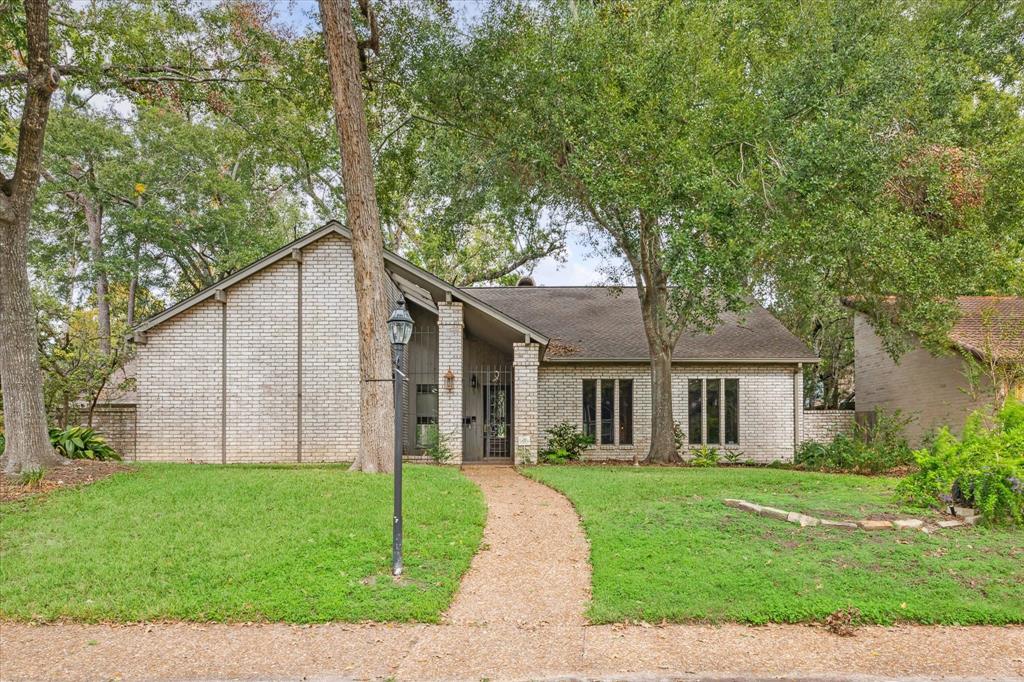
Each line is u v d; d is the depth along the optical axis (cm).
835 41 1397
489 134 1708
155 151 2773
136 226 2727
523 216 1748
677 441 1988
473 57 1606
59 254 2953
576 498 1101
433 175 1734
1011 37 1980
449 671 534
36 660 555
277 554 785
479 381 2106
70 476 1127
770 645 583
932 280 1504
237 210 2895
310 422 1714
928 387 1955
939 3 1834
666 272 1523
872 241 1379
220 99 1748
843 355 2870
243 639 597
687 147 1335
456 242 1984
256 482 1131
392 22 1677
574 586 730
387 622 635
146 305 3541
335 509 974
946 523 908
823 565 751
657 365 1808
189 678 522
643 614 640
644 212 1491
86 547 806
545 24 1533
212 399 1712
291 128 2169
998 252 1608
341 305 1736
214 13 1588
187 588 694
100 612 643
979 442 988
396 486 758
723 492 1139
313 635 606
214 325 1727
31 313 1187
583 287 2591
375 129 2088
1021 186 1594
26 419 1159
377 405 1325
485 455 2077
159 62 1581
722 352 2048
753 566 751
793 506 1005
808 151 1246
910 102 1461
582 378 2080
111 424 1731
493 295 2517
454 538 875
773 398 2064
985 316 1587
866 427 1917
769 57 1529
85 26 1443
